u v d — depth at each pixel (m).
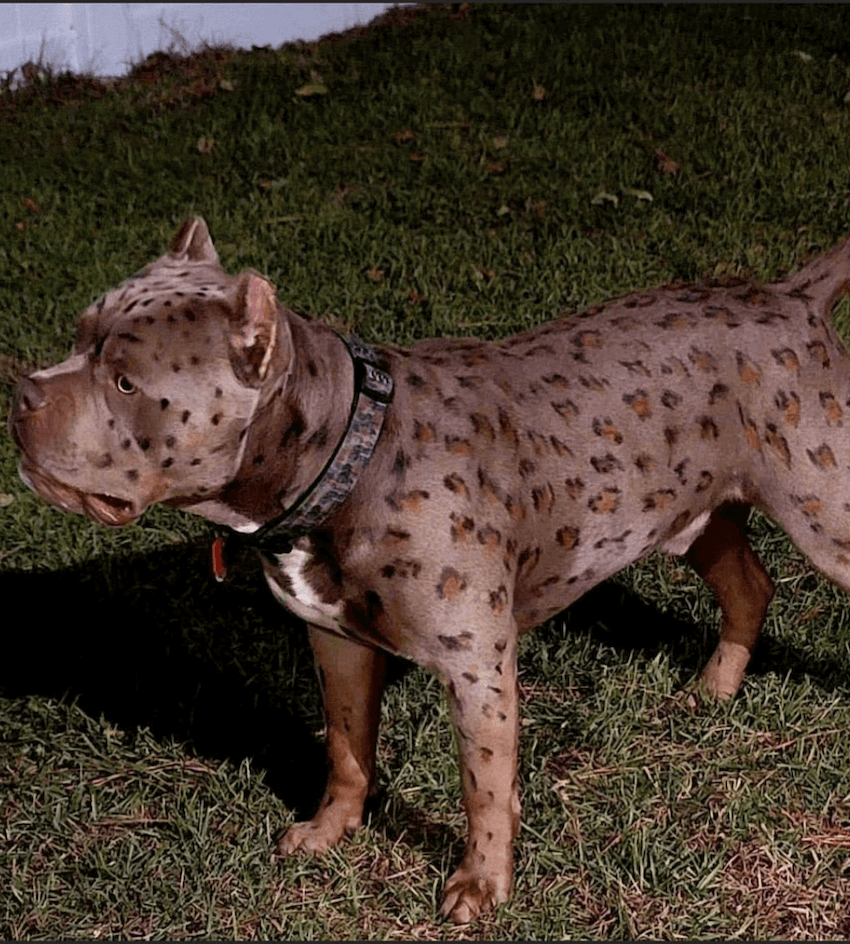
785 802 4.11
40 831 4.11
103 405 2.99
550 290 6.73
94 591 5.14
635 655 4.71
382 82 9.36
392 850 3.98
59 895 3.90
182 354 2.97
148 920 3.82
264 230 7.49
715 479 3.82
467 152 8.32
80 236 7.57
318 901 3.84
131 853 4.01
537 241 7.33
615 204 7.61
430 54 9.70
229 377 3.00
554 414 3.56
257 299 2.95
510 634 3.43
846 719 4.38
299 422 3.15
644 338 3.75
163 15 10.43
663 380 3.70
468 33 10.05
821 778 4.17
